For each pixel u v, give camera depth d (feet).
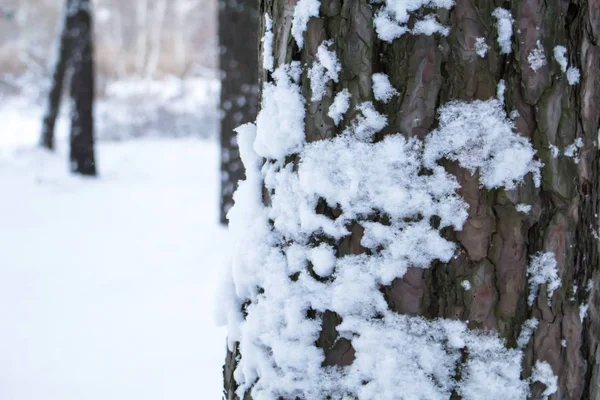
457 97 3.68
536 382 3.84
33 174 35.86
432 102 3.68
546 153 3.74
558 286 3.82
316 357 3.99
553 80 3.71
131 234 21.79
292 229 4.03
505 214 3.72
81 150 36.58
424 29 3.66
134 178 38.01
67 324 12.75
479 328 3.77
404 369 3.79
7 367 10.61
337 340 3.94
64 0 44.32
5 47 90.22
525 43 3.66
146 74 96.53
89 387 9.86
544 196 3.78
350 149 3.82
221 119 20.04
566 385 3.91
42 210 27.02
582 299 3.94
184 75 92.32
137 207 27.99
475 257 3.74
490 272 3.75
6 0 87.04
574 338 3.90
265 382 4.13
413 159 3.73
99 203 29.09
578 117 3.80
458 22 3.64
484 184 3.70
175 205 28.32
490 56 3.65
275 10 4.17
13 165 38.17
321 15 3.88
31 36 89.04
